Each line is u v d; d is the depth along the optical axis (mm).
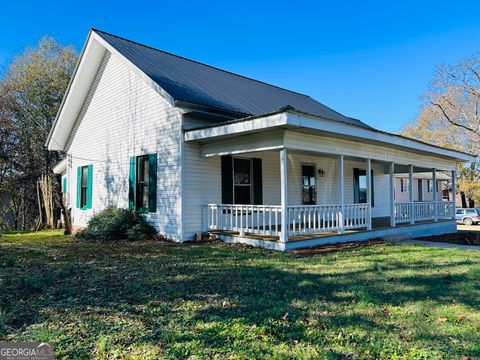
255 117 7418
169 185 9555
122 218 10195
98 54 12156
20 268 5934
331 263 6312
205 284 4773
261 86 15438
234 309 3727
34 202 20984
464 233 13961
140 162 10773
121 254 7344
